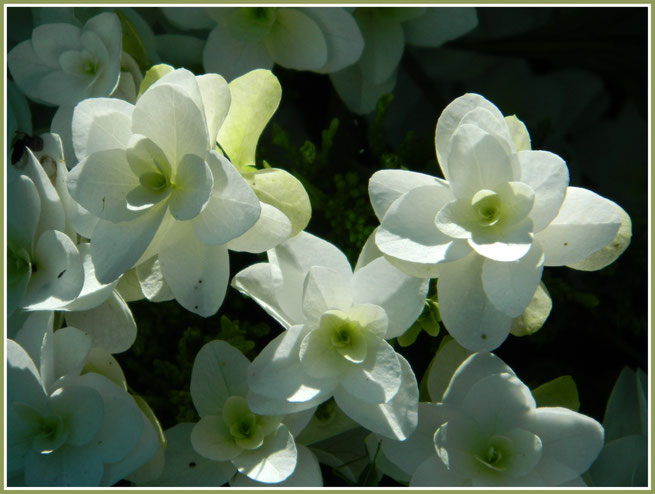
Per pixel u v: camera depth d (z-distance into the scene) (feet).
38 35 1.46
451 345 1.40
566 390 1.41
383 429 1.35
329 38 1.48
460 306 1.37
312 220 1.49
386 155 1.48
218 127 1.36
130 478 1.39
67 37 1.46
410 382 1.36
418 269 1.36
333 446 1.43
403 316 1.36
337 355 1.36
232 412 1.38
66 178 1.35
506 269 1.35
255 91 1.38
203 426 1.38
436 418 1.38
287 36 1.47
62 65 1.45
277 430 1.38
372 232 1.42
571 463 1.37
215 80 1.36
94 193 1.35
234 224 1.33
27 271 1.38
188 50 1.49
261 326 1.44
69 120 1.45
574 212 1.36
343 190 1.47
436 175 1.48
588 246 1.36
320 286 1.36
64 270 1.37
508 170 1.35
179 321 1.46
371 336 1.36
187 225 1.36
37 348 1.37
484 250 1.34
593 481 1.41
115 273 1.34
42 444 1.37
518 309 1.34
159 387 1.44
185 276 1.36
